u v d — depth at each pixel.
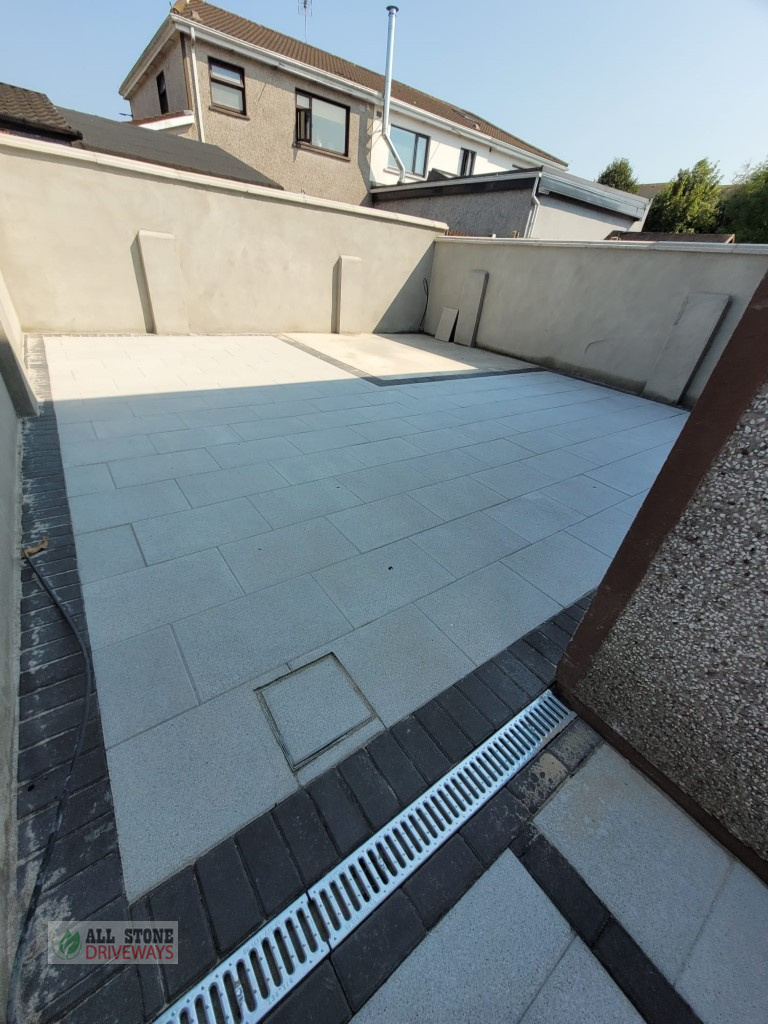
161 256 5.14
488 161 14.95
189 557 1.98
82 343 4.81
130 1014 0.83
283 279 6.21
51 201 4.45
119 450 2.80
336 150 11.66
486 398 4.74
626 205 10.16
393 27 10.33
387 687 1.51
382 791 1.21
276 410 3.73
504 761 1.33
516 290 6.49
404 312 7.72
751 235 18.44
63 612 1.63
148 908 0.95
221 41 9.02
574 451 3.62
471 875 1.07
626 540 1.21
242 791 1.17
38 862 1.00
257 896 0.99
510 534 2.44
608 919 1.03
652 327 5.21
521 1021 0.88
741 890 1.10
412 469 3.02
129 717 1.31
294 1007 0.86
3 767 1.10
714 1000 0.93
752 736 1.07
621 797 1.28
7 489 1.99
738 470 0.97
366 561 2.10
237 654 1.55
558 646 1.75
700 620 1.11
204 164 7.03
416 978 0.91
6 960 0.85
